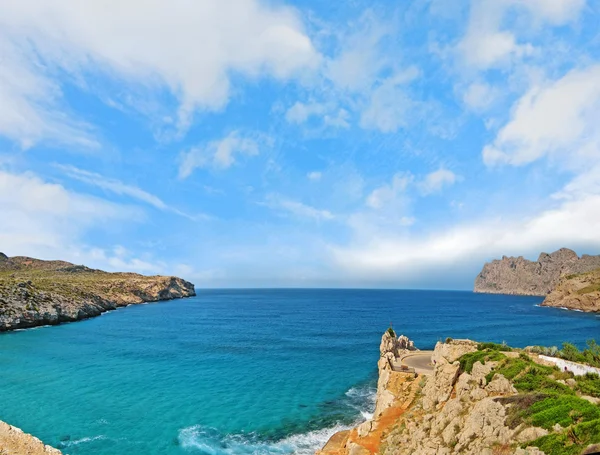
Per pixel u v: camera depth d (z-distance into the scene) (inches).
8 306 4375.0
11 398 1925.4
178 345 3447.3
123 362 2748.5
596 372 1030.4
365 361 2824.8
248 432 1585.9
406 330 4466.0
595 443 639.1
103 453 1386.6
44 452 1284.4
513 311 7327.8
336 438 1476.4
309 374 2459.4
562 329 4608.8
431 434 984.9
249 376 2401.6
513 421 801.6
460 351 1411.2
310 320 5639.8
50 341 3587.6
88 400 1921.8
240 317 6063.0
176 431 1582.2
